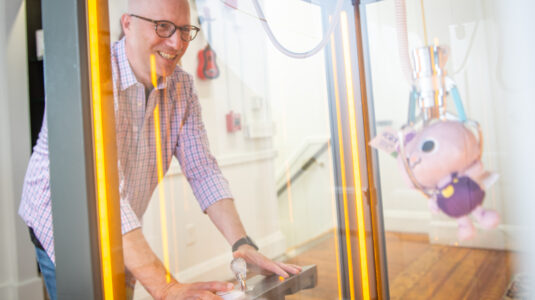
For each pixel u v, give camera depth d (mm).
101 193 585
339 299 873
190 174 999
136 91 831
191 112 969
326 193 1166
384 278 856
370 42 822
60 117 584
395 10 783
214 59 1703
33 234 916
